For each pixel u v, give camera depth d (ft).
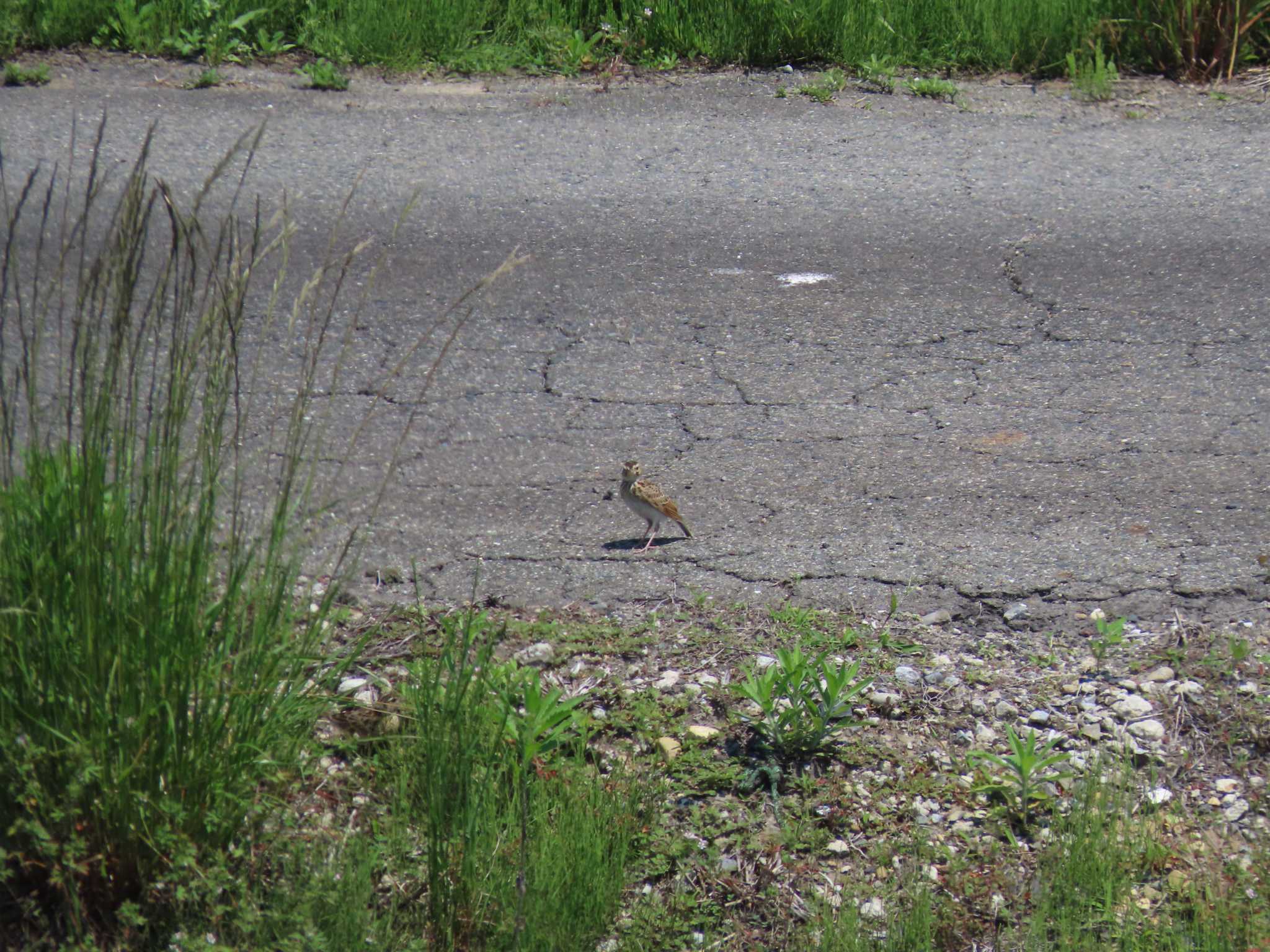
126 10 62.18
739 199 50.78
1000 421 36.58
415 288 43.45
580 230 47.98
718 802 24.25
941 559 30.76
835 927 21.58
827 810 24.03
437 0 64.03
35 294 20.65
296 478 32.78
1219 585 29.53
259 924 19.74
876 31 63.16
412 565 29.30
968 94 60.85
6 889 20.36
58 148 52.39
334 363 38.86
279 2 64.03
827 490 33.65
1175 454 34.78
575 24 65.26
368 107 58.34
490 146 55.01
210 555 20.10
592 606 29.32
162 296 20.20
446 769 21.85
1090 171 53.01
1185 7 61.16
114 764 19.53
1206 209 49.52
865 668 27.30
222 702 20.01
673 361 39.81
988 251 46.52
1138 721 25.80
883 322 41.98
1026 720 25.98
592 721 25.75
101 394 19.56
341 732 24.56
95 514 19.04
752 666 27.25
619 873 21.97
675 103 59.62
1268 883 21.85
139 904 20.30
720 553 31.22
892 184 52.03
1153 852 22.71
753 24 63.05
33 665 19.26
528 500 33.35
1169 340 40.50
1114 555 30.71
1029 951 21.17
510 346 40.40
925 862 23.00
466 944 21.06
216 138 54.34
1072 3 63.26
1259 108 58.90
